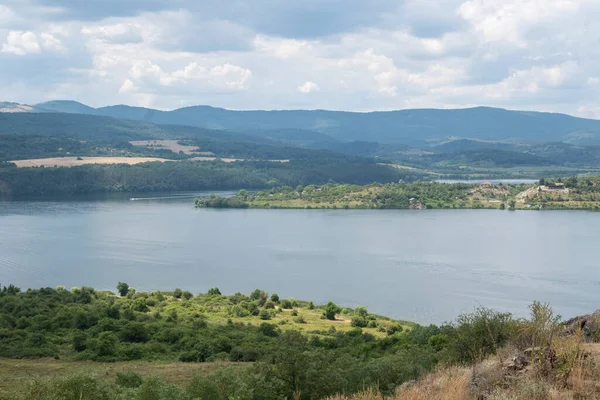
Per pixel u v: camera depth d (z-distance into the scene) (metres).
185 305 108.88
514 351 16.09
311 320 99.62
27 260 166.12
